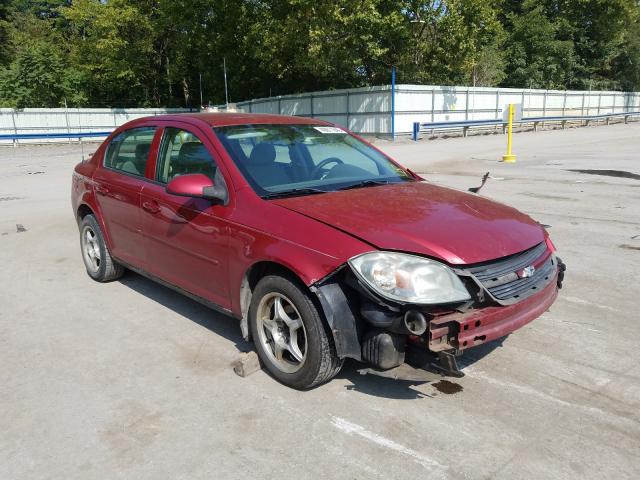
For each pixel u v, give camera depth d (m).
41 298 5.20
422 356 3.05
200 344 4.15
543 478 2.64
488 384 3.50
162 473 2.73
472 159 16.97
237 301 3.75
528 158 16.72
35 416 3.24
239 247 3.61
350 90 29.53
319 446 2.90
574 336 4.18
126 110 38.34
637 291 5.11
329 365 3.28
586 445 2.88
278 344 3.50
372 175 4.38
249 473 2.71
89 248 5.68
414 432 3.00
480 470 2.70
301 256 3.21
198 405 3.32
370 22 27.36
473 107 32.03
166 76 42.75
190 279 4.19
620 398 3.33
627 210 8.59
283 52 31.72
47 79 38.50
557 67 44.25
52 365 3.87
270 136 4.35
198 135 4.24
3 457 2.88
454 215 3.50
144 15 38.84
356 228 3.23
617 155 16.66
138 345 4.16
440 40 30.64
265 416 3.18
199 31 37.75
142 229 4.63
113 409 3.30
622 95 44.59
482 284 3.07
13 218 9.05
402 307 2.95
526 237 3.47
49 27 48.09
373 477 2.66
